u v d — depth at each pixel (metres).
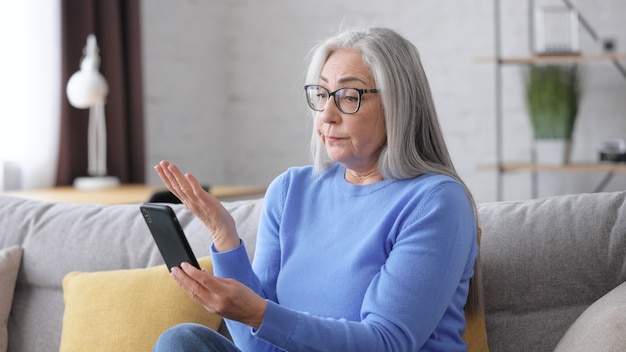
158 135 5.55
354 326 1.58
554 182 5.35
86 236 2.43
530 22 5.17
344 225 1.82
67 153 4.70
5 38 4.35
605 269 1.92
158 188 4.52
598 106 5.18
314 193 1.92
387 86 1.74
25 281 2.48
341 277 1.76
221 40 6.01
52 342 2.36
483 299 1.96
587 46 5.18
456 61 5.46
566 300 1.93
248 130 6.02
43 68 4.50
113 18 4.85
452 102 5.48
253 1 5.95
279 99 5.93
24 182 4.46
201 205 1.79
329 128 1.79
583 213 1.98
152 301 2.15
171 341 1.59
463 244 1.68
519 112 5.35
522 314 1.96
